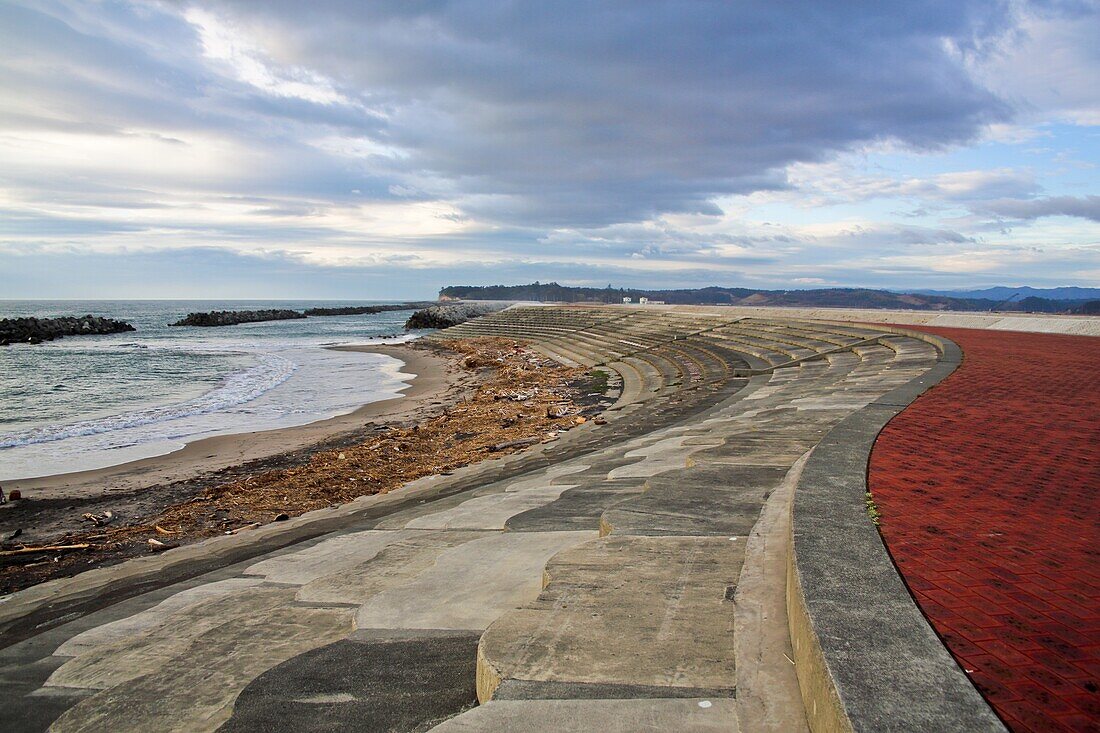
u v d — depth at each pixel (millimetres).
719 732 2387
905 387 9758
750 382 20094
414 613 4082
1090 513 4012
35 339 71125
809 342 26750
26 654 4555
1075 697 2062
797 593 2826
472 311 121188
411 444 18828
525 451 15656
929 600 2797
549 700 2635
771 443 7422
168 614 5047
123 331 93500
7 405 27453
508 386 32625
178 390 32625
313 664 3500
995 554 3332
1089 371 11578
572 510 6246
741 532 4555
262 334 88500
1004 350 15586
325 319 144625
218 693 3453
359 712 3010
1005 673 2211
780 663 2795
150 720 3242
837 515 3836
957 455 5551
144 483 15422
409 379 38375
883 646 2305
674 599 3523
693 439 9375
